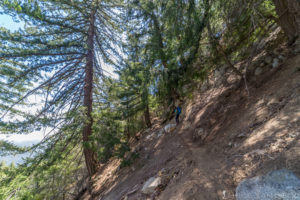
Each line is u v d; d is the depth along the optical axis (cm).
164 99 930
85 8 938
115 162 1024
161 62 697
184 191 286
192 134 681
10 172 655
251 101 488
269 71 510
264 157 224
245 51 640
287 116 287
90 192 841
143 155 821
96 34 1058
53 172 773
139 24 913
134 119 1115
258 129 332
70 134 790
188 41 514
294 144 201
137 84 823
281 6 458
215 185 249
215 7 450
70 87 966
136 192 473
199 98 966
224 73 780
